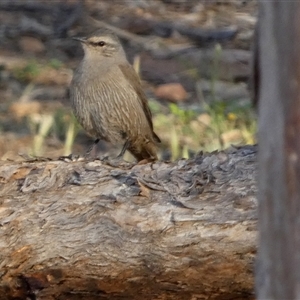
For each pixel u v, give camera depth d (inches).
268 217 245.4
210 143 615.2
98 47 522.3
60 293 358.6
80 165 369.1
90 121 531.5
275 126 240.5
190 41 826.8
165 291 356.5
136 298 361.1
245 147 368.5
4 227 354.6
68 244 350.0
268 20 239.8
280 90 238.2
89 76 520.4
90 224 350.6
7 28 869.2
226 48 805.9
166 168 365.1
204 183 355.6
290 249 241.1
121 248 348.2
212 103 685.3
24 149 626.5
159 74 759.7
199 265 347.3
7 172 369.7
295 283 241.1
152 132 545.6
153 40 829.2
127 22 867.4
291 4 234.5
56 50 828.0
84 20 879.1
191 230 345.4
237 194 349.7
